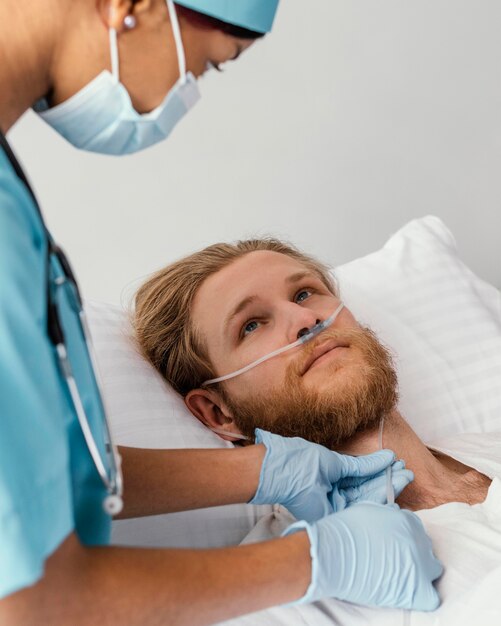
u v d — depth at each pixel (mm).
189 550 939
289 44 2633
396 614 1251
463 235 3033
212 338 1818
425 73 2822
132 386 1795
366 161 2824
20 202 855
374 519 1193
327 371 1687
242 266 1881
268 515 1627
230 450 1400
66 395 909
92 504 982
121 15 908
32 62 918
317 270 2061
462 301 2297
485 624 1176
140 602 853
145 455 1296
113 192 2504
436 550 1352
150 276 2066
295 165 2732
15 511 742
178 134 2551
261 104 2641
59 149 2404
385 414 1693
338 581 1091
